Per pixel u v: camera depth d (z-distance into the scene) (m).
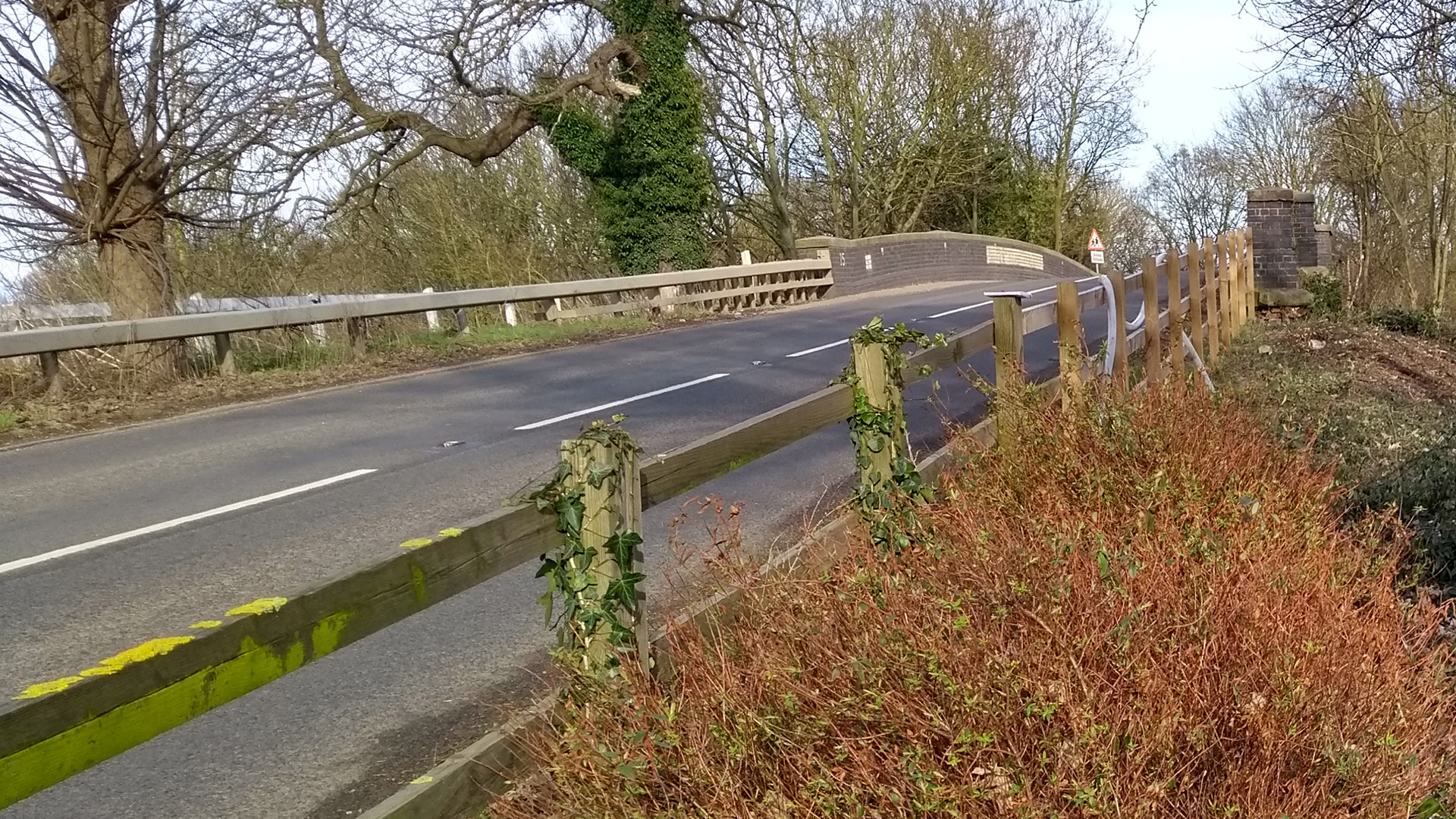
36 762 1.63
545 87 20.73
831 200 33.47
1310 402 8.13
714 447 3.60
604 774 2.64
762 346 14.23
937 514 4.21
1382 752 2.80
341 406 10.44
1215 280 12.04
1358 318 14.84
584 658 2.90
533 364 13.29
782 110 31.58
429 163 24.94
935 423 8.21
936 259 32.28
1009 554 3.40
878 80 31.81
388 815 2.31
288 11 13.73
